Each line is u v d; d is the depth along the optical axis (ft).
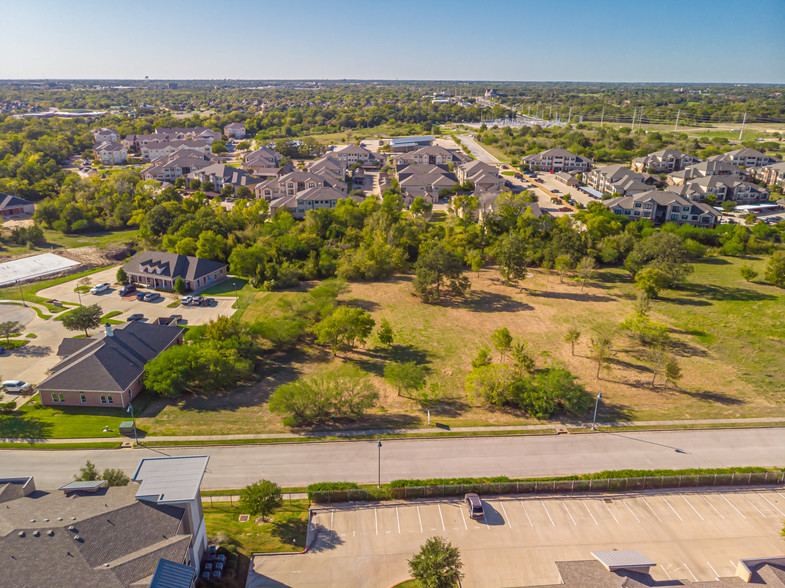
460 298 339.98
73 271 380.37
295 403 202.08
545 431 199.31
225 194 593.01
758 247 424.87
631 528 153.69
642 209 488.85
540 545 147.23
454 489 165.68
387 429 200.54
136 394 223.30
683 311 316.81
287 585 132.87
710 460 181.88
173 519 125.59
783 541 149.18
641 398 223.10
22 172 602.03
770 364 252.42
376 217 432.25
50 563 108.68
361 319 260.62
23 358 253.44
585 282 366.84
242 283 364.17
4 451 184.03
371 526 153.69
